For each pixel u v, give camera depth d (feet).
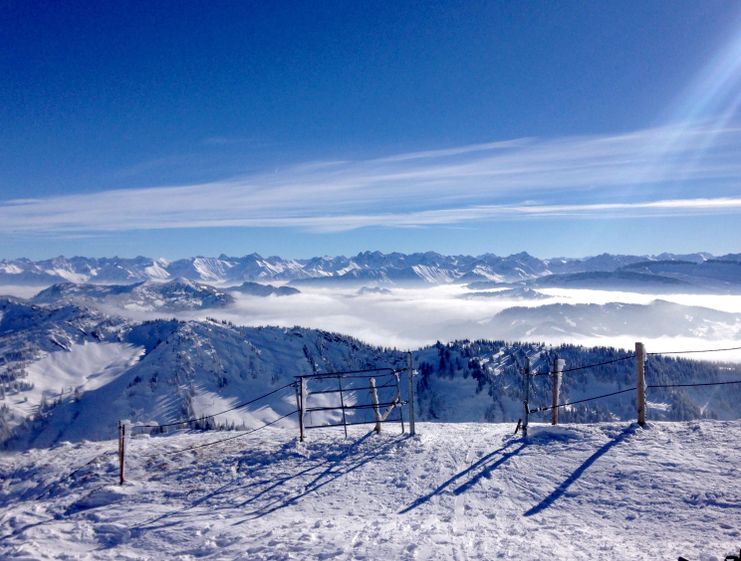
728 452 43.11
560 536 33.35
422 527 36.50
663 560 28.45
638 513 36.01
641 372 52.75
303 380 61.82
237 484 49.42
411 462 50.31
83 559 35.81
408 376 61.72
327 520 39.81
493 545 32.17
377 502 42.83
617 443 48.39
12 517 46.26
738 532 31.76
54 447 71.46
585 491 40.27
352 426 68.95
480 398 654.94
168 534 39.42
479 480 44.45
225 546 36.52
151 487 50.42
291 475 50.24
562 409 455.63
